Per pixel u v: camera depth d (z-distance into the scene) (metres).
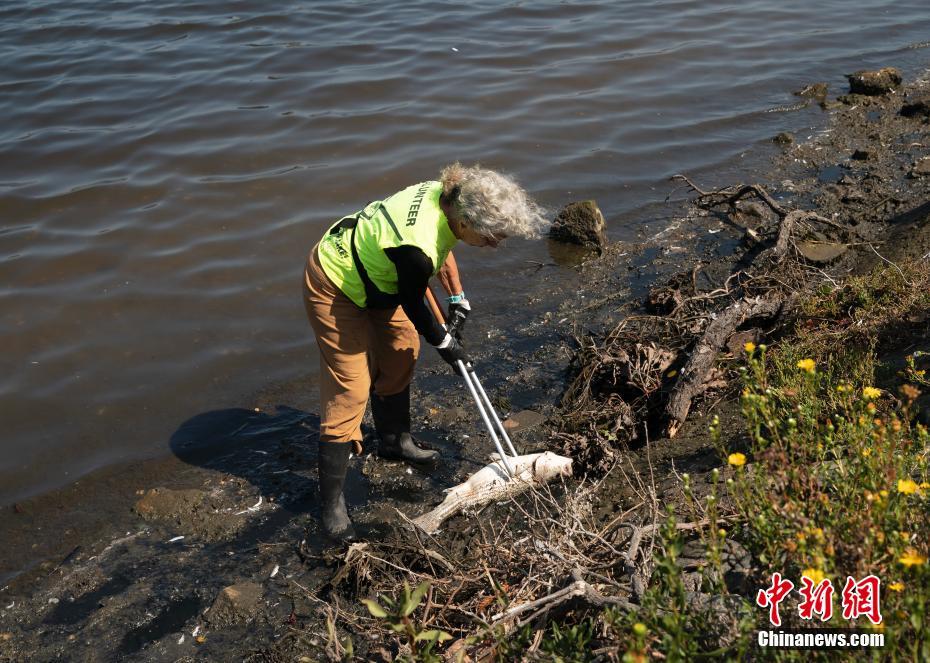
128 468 4.75
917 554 2.24
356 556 3.82
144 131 8.63
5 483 4.66
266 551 4.12
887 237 6.25
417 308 3.70
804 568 2.34
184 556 4.12
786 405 3.35
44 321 5.97
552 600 2.85
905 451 2.68
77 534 4.30
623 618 2.54
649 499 3.63
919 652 2.20
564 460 4.37
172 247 6.84
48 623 3.79
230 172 7.93
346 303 3.81
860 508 2.45
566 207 7.00
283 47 10.81
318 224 7.18
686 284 6.12
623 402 4.75
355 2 12.63
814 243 6.21
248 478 4.63
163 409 5.22
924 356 4.04
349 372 3.96
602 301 6.14
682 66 10.49
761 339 4.93
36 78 9.89
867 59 10.77
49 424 5.09
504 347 5.72
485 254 6.89
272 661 3.49
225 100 9.33
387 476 4.61
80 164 8.05
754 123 9.03
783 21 12.20
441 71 10.13
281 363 5.63
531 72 10.16
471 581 3.24
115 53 10.63
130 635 3.70
